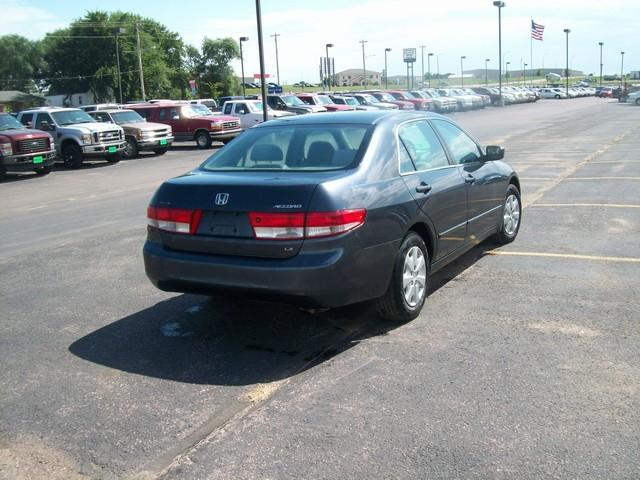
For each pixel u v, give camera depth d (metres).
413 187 5.09
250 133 5.60
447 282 6.16
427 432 3.45
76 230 9.96
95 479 3.17
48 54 87.81
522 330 4.86
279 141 5.27
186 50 97.19
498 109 53.56
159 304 5.93
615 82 166.25
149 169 21.02
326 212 4.30
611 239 7.54
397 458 3.22
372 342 4.77
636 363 4.21
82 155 22.39
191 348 4.82
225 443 3.44
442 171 5.69
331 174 4.62
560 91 85.75
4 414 3.87
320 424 3.59
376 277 4.65
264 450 3.35
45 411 3.89
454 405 3.73
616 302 5.38
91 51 83.00
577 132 24.81
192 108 30.11
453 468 3.11
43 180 19.23
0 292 6.54
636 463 3.10
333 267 4.31
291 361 4.51
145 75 83.69
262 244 4.39
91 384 4.25
